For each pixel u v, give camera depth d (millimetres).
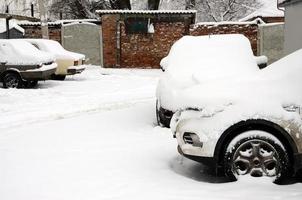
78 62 20656
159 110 9477
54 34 29578
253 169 5613
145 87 17984
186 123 5902
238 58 9758
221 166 5777
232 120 5602
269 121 5539
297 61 6004
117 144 8008
